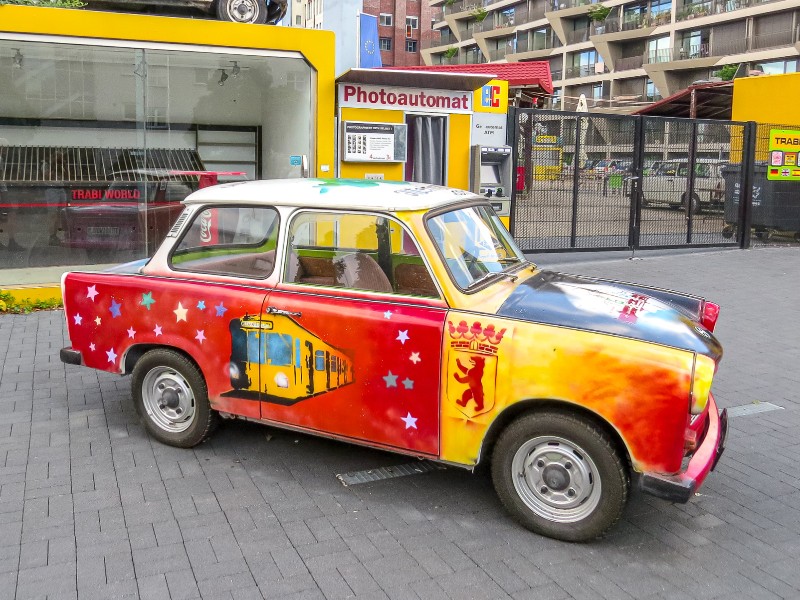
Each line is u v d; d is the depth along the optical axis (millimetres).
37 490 4109
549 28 75062
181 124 9938
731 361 6945
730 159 13039
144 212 9516
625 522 3951
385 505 4062
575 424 3551
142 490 4152
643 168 12102
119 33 8203
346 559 3500
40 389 5754
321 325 4051
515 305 3846
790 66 51625
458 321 3740
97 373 6164
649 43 63531
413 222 3932
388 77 9305
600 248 11867
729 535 3836
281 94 9820
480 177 10594
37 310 8344
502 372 3623
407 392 3873
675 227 12719
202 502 4031
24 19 7805
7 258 8711
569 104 62062
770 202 13688
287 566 3430
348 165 9719
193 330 4438
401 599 3195
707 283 10203
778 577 3453
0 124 9188
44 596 3156
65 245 9055
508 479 3771
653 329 3662
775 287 10047
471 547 3637
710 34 57719
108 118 9516
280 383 4223
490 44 83000
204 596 3184
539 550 3627
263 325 4215
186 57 8844
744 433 5254
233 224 4438
